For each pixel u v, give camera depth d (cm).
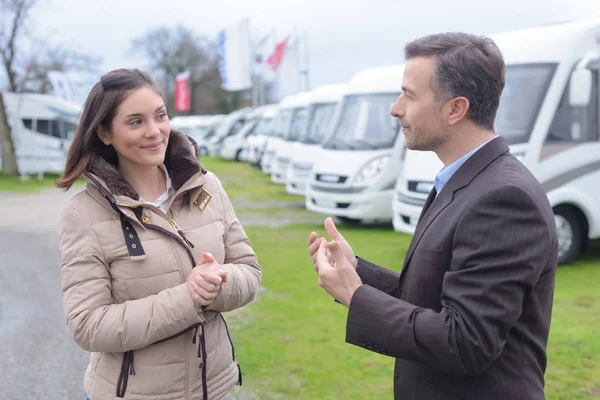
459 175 171
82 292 182
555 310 506
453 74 167
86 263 184
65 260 186
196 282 178
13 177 2059
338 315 509
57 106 2070
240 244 217
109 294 187
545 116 636
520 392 160
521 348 162
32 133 2044
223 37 2536
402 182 757
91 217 187
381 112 964
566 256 667
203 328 195
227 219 216
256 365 400
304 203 1369
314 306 536
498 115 660
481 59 166
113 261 187
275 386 369
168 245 191
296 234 934
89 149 191
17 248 870
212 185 215
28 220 1147
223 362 204
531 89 648
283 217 1144
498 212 154
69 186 191
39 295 613
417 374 177
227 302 195
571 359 395
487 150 170
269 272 668
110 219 188
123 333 178
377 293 166
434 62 170
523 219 152
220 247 204
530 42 672
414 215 724
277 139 1777
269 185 1770
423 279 169
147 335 178
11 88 2317
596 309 508
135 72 193
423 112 173
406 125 178
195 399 194
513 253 150
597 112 660
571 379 366
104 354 193
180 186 198
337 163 957
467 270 154
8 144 2081
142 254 186
